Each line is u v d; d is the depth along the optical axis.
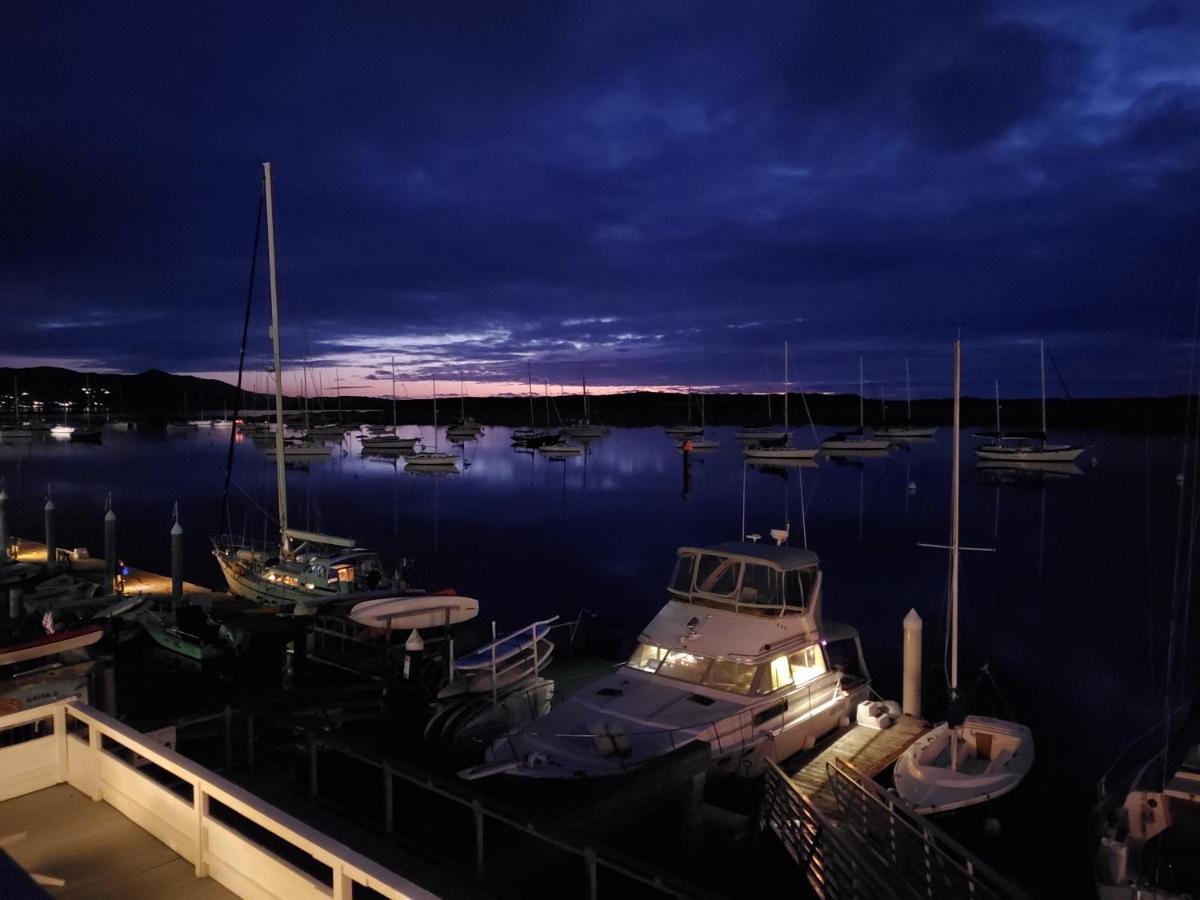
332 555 27.33
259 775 11.80
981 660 24.58
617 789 10.44
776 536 16.84
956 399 17.88
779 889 11.63
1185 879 10.36
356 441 149.50
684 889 7.27
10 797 6.77
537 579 37.06
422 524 53.94
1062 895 11.88
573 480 83.19
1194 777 10.98
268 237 28.00
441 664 17.09
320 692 17.38
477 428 155.50
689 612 15.27
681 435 143.12
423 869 8.83
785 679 14.16
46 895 3.36
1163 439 133.12
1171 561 40.50
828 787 12.57
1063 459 86.12
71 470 91.56
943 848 12.30
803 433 175.12
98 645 22.55
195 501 64.56
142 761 11.37
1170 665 23.98
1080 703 20.84
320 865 9.09
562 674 19.70
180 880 5.52
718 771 12.47
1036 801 14.98
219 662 21.77
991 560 41.22
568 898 10.67
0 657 9.65
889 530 51.12
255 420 177.25
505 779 12.96
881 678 22.72
